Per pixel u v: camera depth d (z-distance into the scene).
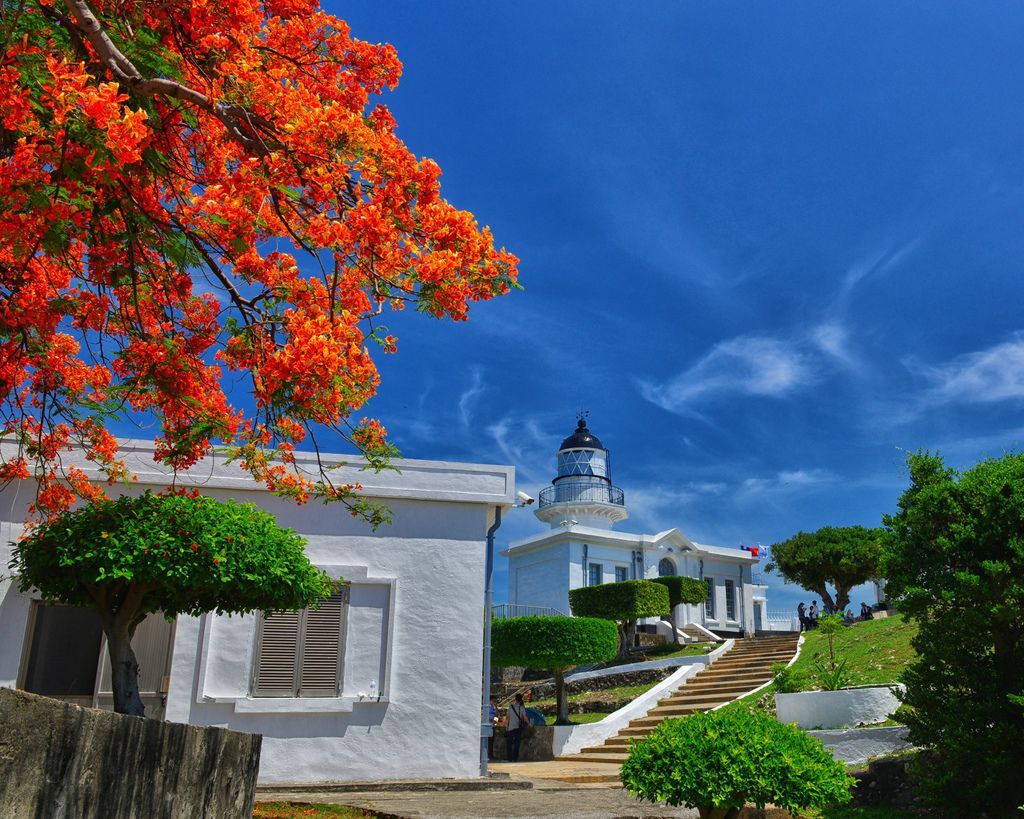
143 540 7.16
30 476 10.26
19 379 6.86
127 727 3.16
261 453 6.88
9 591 10.07
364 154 5.33
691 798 6.77
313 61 6.43
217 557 7.27
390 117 6.47
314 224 5.43
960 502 8.57
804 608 37.81
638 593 27.72
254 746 5.04
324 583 9.03
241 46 5.71
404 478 11.87
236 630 10.80
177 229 5.89
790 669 16.44
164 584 7.25
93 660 10.32
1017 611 7.76
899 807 9.02
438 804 8.66
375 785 10.26
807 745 7.12
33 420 7.24
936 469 9.17
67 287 6.31
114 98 4.03
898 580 8.91
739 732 7.04
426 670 11.36
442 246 5.47
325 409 5.56
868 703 11.98
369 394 5.96
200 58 5.80
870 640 18.69
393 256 5.70
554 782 11.72
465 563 11.91
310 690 10.91
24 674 9.95
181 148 6.18
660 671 22.78
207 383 6.57
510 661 20.36
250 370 5.95
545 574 34.03
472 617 11.73
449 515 12.05
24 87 4.34
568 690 24.08
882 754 10.50
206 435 6.23
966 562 8.45
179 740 3.72
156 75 5.54
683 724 7.33
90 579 7.14
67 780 2.70
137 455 10.84
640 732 17.20
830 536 34.84
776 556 36.03
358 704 11.02
